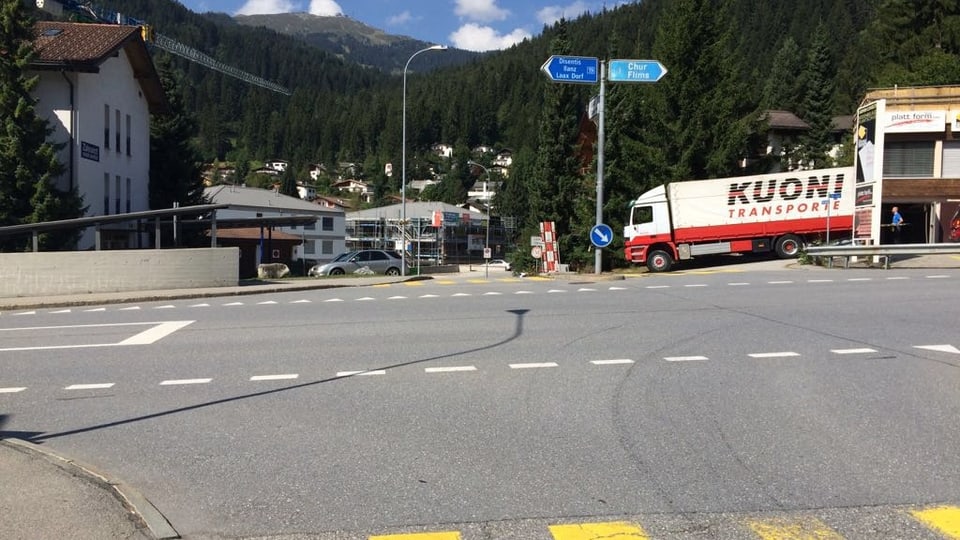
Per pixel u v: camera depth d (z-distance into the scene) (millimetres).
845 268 23922
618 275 23594
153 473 5602
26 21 29453
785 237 29109
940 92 27641
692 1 35750
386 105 174500
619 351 10195
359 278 28141
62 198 29922
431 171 157500
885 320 12547
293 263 49250
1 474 5406
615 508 4789
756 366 9094
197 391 8344
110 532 4422
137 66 41406
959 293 16047
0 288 20406
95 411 7516
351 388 8320
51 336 12727
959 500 4871
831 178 28984
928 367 8922
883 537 4320
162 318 15062
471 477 5398
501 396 7812
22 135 28922
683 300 15758
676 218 29312
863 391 7793
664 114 37000
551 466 5609
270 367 9633
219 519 4691
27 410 7598
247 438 6477
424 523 4590
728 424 6648
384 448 6117
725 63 36156
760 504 4828
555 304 15500
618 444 6121
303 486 5266
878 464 5570
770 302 15164
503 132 160500
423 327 12781
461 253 98312
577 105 46906
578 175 46406
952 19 48281
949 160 28578
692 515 4664
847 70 82375
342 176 167750
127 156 40656
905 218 30281
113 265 21188
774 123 54188
